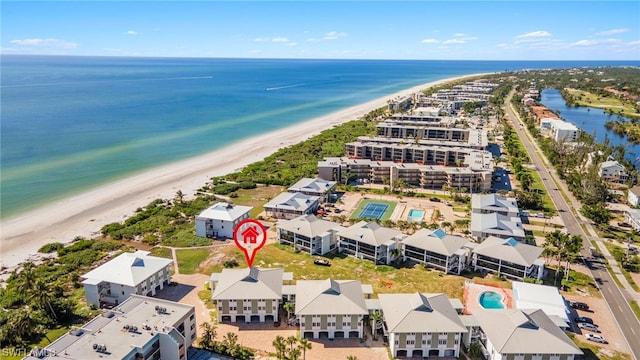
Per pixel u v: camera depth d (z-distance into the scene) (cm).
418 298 10200
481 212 17112
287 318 10912
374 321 10106
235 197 19975
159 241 15400
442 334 9469
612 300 11788
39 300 10375
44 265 13575
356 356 9512
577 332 10412
